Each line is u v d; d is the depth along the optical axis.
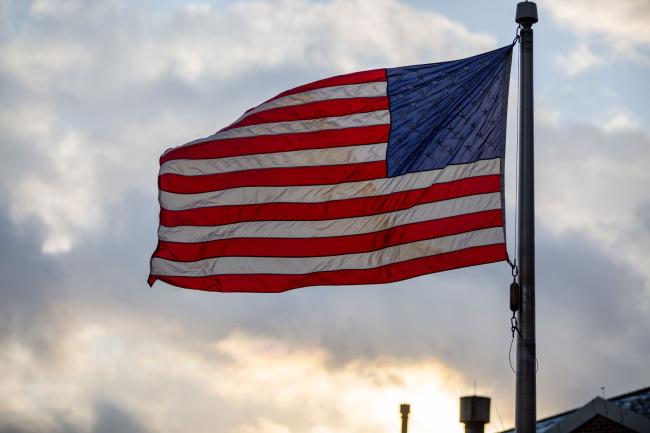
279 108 36.12
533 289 29.19
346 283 34.38
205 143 35.97
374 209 34.50
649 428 40.84
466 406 46.44
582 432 43.06
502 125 33.81
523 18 31.06
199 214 35.59
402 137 34.69
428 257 33.56
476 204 33.34
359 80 35.78
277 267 35.00
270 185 35.47
